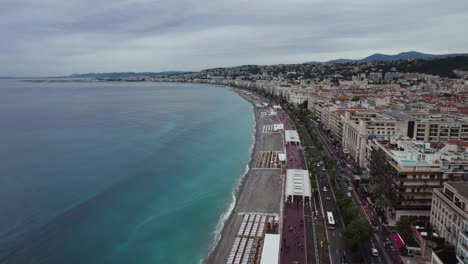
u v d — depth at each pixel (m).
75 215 151.75
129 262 119.56
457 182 119.19
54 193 175.50
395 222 134.50
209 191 183.38
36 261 117.94
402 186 132.50
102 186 186.50
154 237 136.12
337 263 109.88
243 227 138.75
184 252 126.06
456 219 107.19
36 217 149.12
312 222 138.25
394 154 145.50
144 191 181.62
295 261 111.38
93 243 130.50
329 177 185.62
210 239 134.62
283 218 142.25
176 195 177.50
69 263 117.69
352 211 130.38
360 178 179.75
